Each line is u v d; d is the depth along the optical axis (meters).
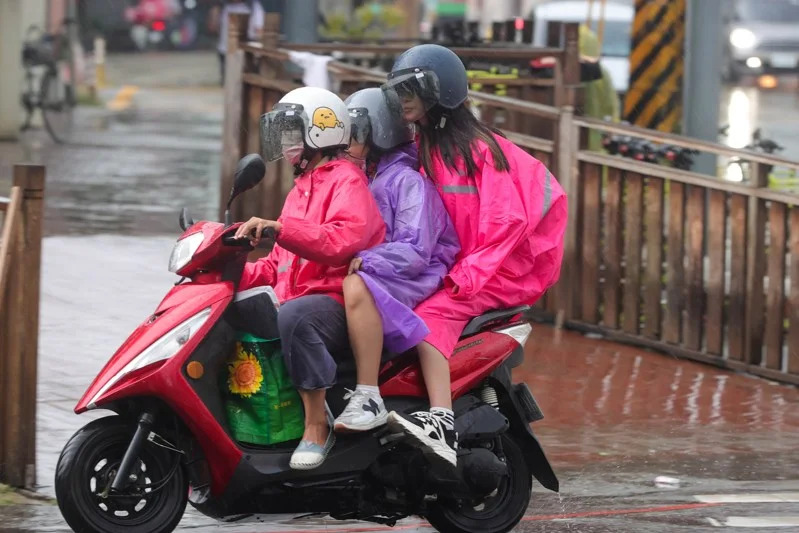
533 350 30.69
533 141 32.94
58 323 29.58
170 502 16.78
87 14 122.38
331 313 16.58
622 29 70.06
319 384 16.42
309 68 36.03
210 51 125.56
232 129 37.72
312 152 16.98
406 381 17.19
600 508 20.62
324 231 16.39
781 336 29.34
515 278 17.72
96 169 52.78
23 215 19.97
